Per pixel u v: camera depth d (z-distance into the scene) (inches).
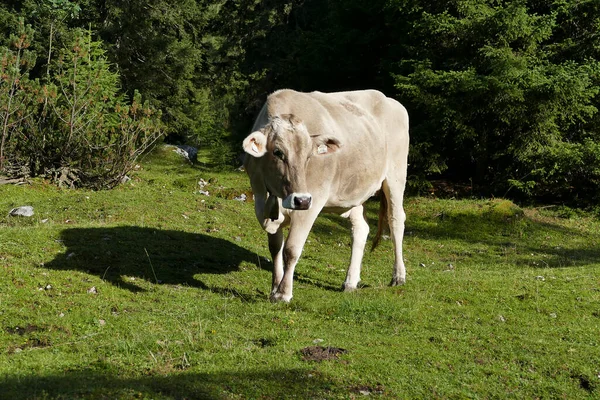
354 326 263.1
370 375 210.2
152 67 1083.9
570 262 472.7
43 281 284.2
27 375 193.8
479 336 257.6
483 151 704.4
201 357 217.0
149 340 227.8
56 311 257.1
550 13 684.1
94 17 1011.3
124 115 610.2
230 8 1243.8
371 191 330.0
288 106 290.5
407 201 651.5
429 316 279.9
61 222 420.8
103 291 284.8
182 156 857.5
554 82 612.4
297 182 264.8
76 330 241.9
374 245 363.3
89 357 215.2
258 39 1208.2
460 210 603.5
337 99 323.3
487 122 690.2
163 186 616.1
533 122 658.8
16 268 291.7
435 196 692.7
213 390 190.4
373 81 832.3
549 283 340.5
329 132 294.8
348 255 453.7
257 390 192.9
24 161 561.3
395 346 238.7
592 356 240.5
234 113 1357.0
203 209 484.7
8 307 253.3
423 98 657.6
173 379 195.6
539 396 210.8
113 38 1040.2
